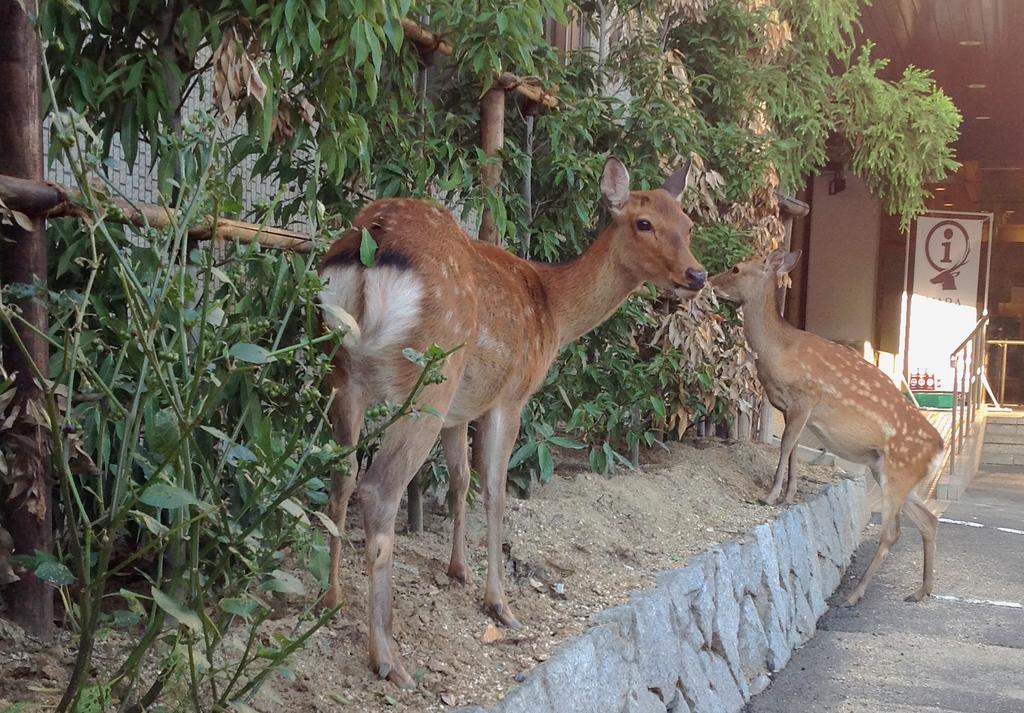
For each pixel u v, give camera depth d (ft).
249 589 8.95
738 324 24.76
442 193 18.22
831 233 56.65
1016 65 44.11
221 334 7.93
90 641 7.04
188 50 10.22
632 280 14.03
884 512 22.30
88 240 9.61
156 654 8.54
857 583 23.80
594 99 18.40
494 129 15.97
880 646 18.98
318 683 9.49
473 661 10.80
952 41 41.57
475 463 15.33
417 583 12.65
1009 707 15.60
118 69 10.69
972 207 63.05
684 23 24.89
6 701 7.84
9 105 8.59
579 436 20.18
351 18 10.66
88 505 10.36
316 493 9.83
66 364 7.12
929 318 54.60
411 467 10.14
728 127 23.16
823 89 29.91
